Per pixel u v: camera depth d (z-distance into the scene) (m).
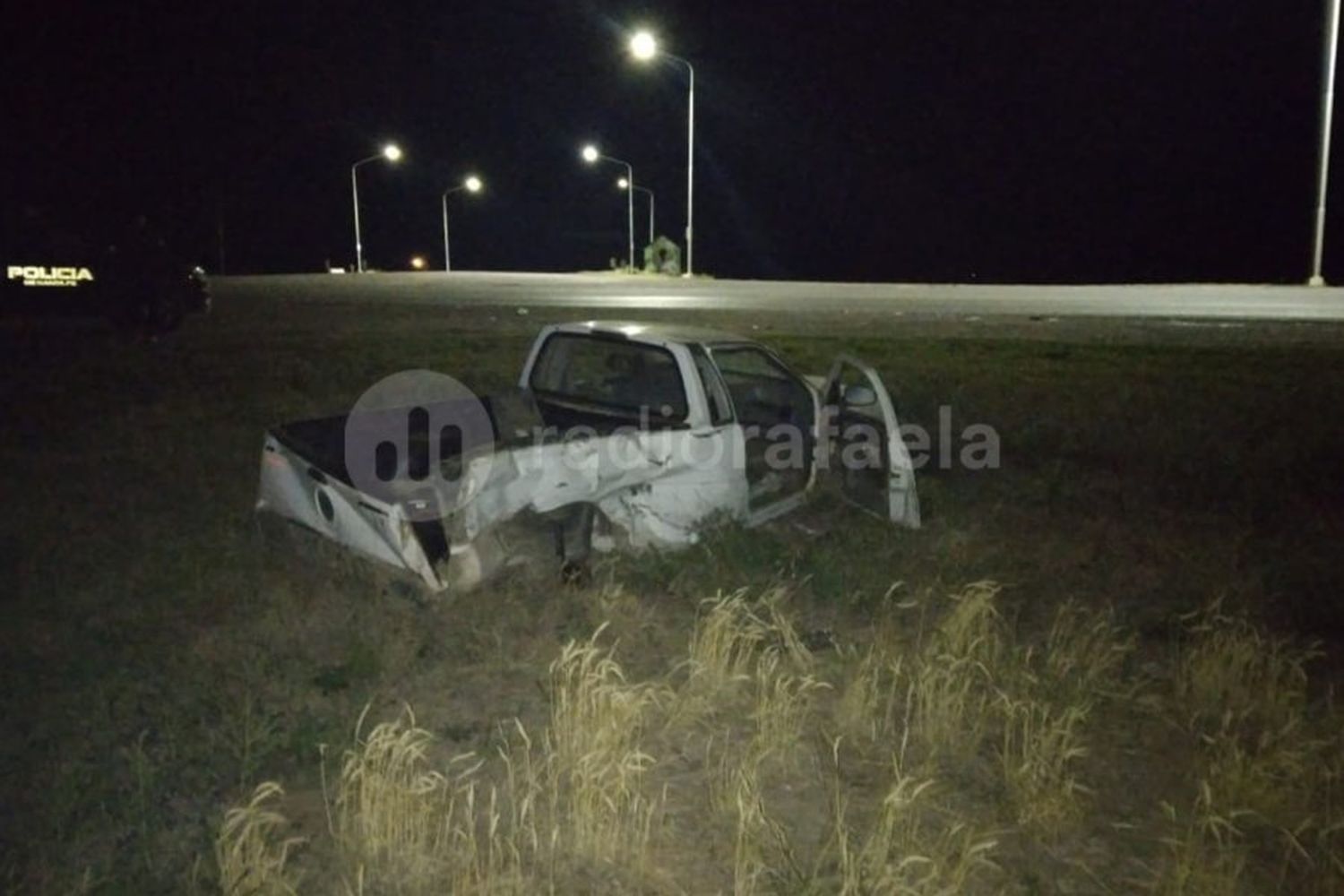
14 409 13.05
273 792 4.73
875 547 7.99
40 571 7.20
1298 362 17.97
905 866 4.22
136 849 4.32
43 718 5.27
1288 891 4.41
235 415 12.77
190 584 6.96
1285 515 9.46
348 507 6.49
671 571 7.11
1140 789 5.09
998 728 5.58
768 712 5.31
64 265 21.03
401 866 4.27
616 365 8.22
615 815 4.49
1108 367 17.47
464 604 6.64
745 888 4.18
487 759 5.07
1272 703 5.77
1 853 4.29
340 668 5.86
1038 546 8.45
